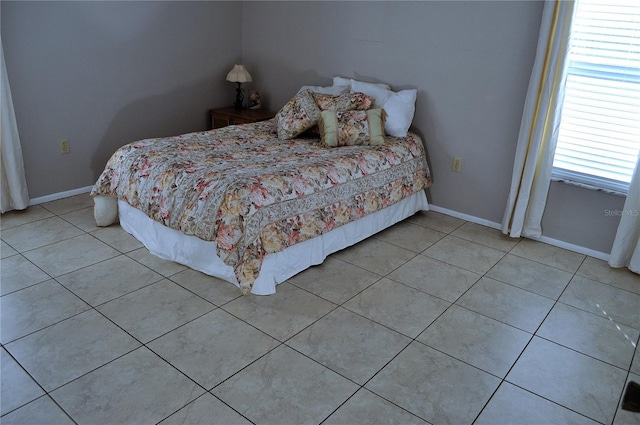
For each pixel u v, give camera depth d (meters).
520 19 3.33
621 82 3.05
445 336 2.50
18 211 3.70
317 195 2.98
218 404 2.00
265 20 4.69
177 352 2.29
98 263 3.03
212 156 3.25
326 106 3.81
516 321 2.65
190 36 4.49
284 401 2.04
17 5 3.42
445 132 3.87
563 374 2.27
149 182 3.05
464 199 3.92
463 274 3.11
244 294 2.69
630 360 2.38
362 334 2.48
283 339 2.42
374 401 2.06
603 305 2.83
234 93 5.02
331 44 4.32
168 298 2.71
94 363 2.20
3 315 2.50
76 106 3.90
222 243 2.65
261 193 2.71
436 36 3.71
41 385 2.07
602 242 3.36
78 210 3.77
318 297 2.78
